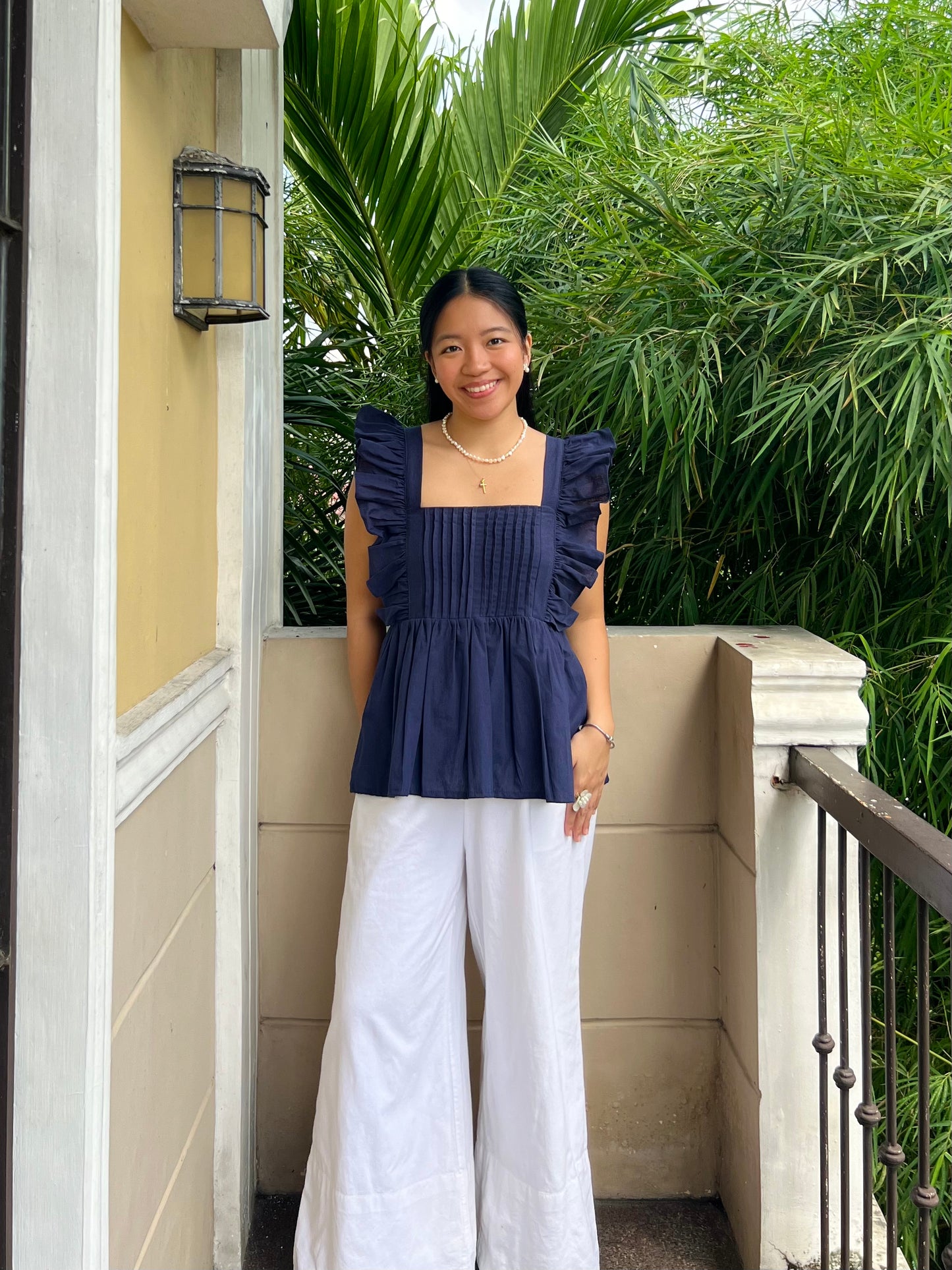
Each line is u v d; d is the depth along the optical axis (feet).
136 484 3.79
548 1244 4.79
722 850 5.70
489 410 4.61
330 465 8.63
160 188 4.09
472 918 4.89
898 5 6.44
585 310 6.48
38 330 2.92
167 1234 4.29
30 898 2.97
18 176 2.79
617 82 9.20
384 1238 4.81
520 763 4.54
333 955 5.92
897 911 6.22
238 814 5.24
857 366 5.35
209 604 5.07
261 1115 5.99
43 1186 2.99
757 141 6.27
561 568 4.67
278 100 6.37
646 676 5.77
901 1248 6.04
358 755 4.81
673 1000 5.88
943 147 5.59
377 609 5.19
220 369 5.16
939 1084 5.96
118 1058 3.57
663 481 6.43
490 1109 4.96
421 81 9.81
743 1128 5.35
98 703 3.02
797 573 6.40
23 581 2.94
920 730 5.76
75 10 2.88
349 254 9.96
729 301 5.95
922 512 5.48
